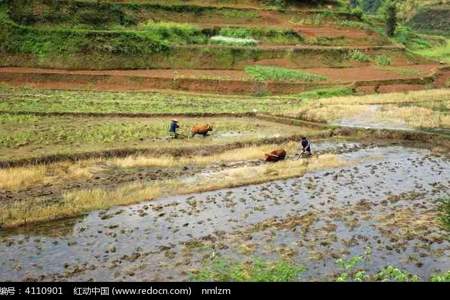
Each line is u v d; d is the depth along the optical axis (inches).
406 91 2477.9
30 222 772.6
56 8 2910.9
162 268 629.0
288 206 863.7
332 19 3799.2
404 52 3417.8
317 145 1363.2
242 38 3166.8
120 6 3176.7
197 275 603.2
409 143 1393.9
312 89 2460.6
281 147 1301.7
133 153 1193.4
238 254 668.7
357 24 3732.8
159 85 2383.1
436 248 689.0
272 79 2554.1
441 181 1021.8
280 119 1654.8
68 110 1707.7
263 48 2974.9
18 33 2625.5
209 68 2775.6
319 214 819.4
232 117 1739.7
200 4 3580.2
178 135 1381.6
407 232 739.4
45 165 1077.1
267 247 689.0
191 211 831.1
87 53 2620.6
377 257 657.6
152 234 737.0
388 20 4547.2
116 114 1669.5
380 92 2466.8
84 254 668.7
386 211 836.0
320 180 1023.6
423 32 5876.0
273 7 3838.6
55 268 626.5
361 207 853.2
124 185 978.1
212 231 750.5
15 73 2322.8
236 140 1332.4
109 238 721.6
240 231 746.8
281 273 589.6
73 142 1268.5
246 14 3526.1
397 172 1090.1
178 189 946.1
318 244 698.8
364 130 1481.3
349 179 1031.6
